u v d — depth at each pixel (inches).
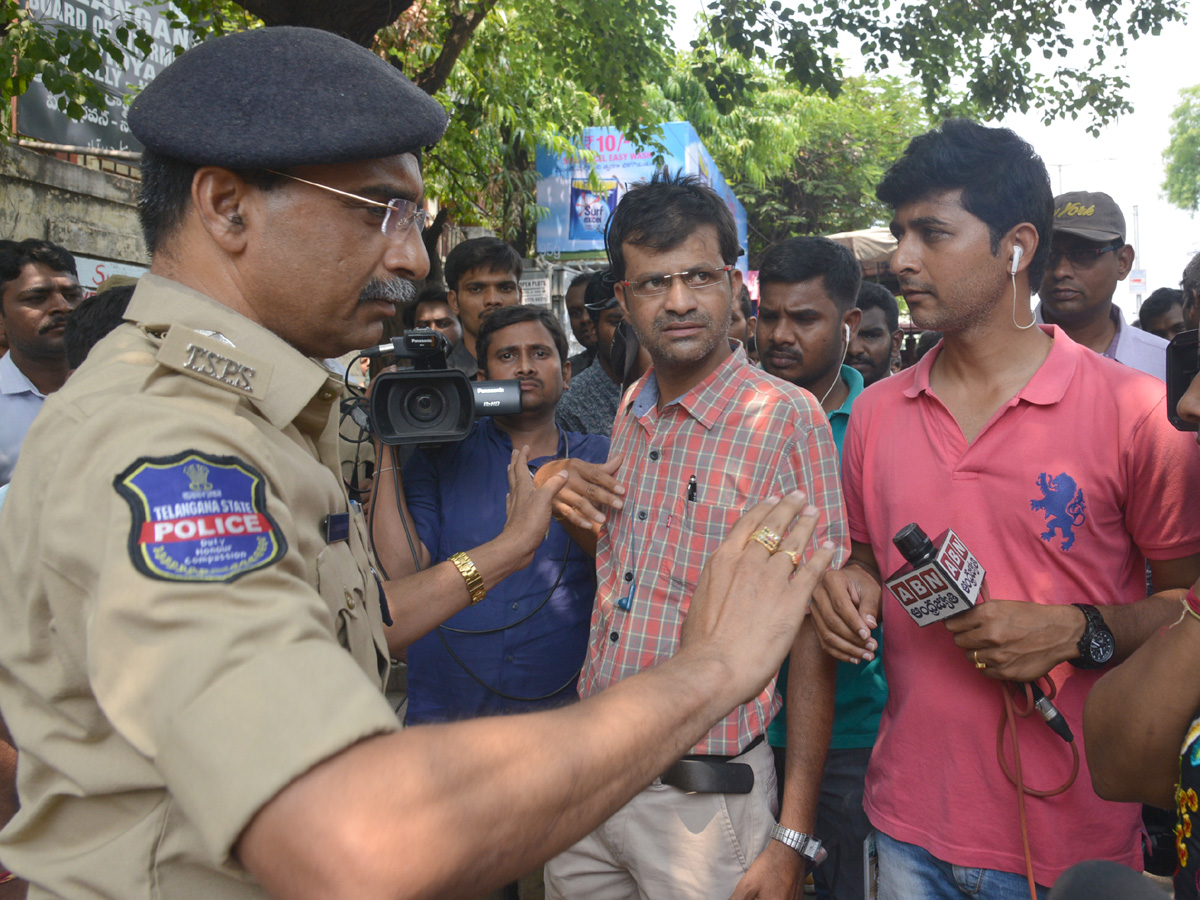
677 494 76.7
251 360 41.6
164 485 32.8
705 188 77.2
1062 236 123.3
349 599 45.7
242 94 42.3
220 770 27.9
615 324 145.9
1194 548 64.7
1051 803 65.7
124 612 30.5
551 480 70.1
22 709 38.3
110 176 269.3
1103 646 62.2
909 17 268.4
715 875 71.6
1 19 184.7
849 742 98.4
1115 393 66.1
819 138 767.7
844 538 74.5
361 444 116.3
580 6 291.3
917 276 69.6
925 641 71.0
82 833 37.8
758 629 40.1
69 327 85.0
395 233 46.3
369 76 43.8
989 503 68.5
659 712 34.9
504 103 342.0
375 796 27.7
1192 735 48.1
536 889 107.6
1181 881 49.5
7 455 135.0
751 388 77.0
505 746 30.7
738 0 264.5
